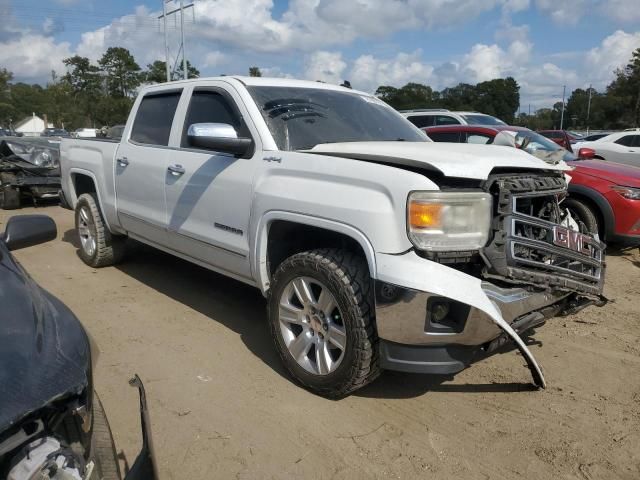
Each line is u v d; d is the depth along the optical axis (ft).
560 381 11.95
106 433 6.71
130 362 12.55
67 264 20.67
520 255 10.07
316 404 10.81
